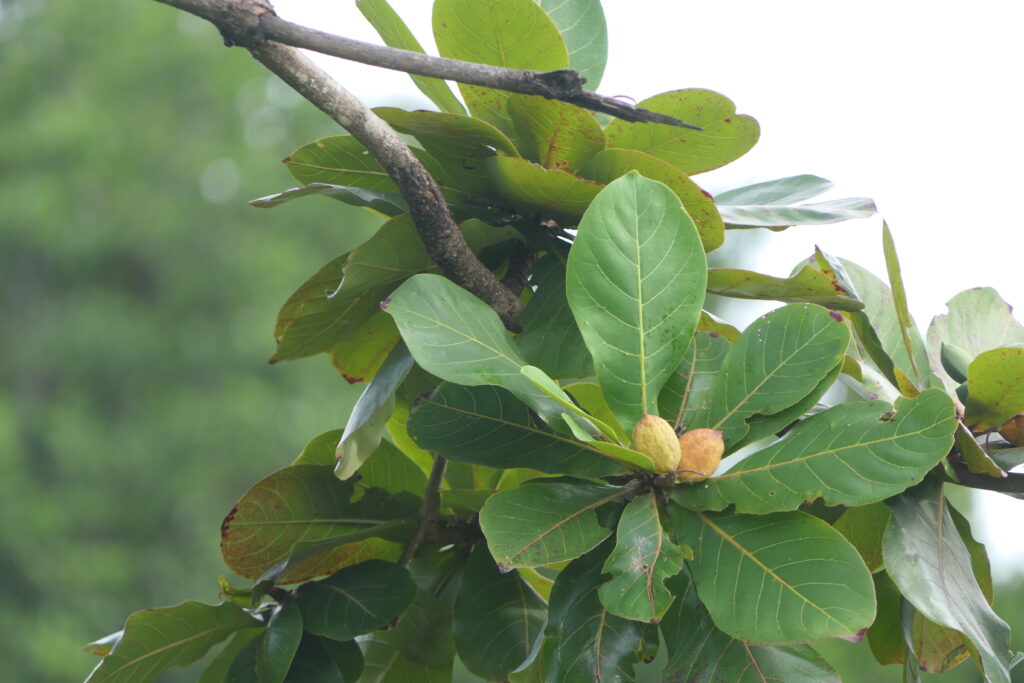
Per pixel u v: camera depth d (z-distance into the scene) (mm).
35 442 16812
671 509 2412
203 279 18156
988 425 2562
